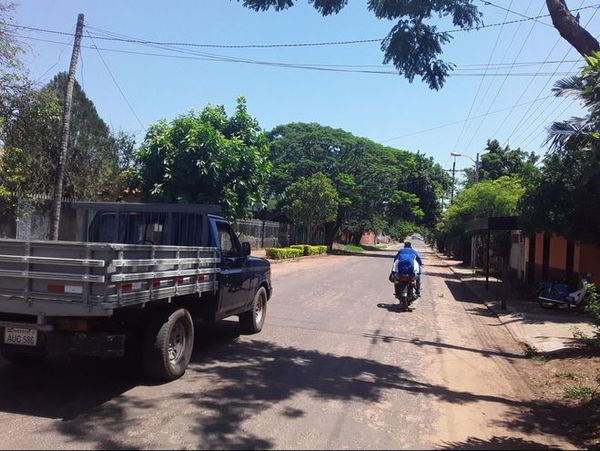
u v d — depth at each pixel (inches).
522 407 257.8
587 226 560.7
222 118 702.5
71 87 616.7
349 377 288.7
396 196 2044.8
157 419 209.8
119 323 243.6
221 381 267.1
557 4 318.0
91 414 212.7
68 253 211.3
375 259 1633.9
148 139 667.4
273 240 1625.2
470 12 359.9
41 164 755.4
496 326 502.6
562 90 306.2
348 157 1934.1
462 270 1268.5
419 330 449.4
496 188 1199.6
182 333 272.7
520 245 1011.9
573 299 573.9
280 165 1824.6
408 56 379.2
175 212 327.3
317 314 497.4
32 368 276.5
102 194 933.2
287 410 228.5
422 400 256.4
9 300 219.3
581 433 222.5
